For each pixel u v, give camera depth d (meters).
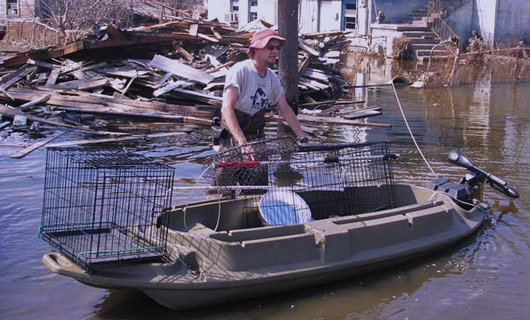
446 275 5.68
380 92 18.59
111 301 5.12
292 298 5.18
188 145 10.88
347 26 31.62
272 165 5.98
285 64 13.85
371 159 6.38
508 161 9.82
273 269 5.00
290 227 5.29
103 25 18.05
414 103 16.38
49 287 5.34
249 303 5.07
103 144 10.81
